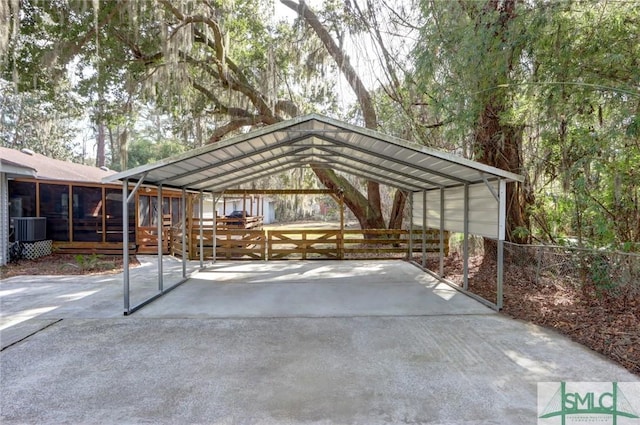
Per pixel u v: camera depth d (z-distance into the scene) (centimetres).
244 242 908
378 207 1173
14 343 359
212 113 1106
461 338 370
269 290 594
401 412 237
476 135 671
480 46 523
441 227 686
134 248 978
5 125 1672
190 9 884
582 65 450
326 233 921
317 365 308
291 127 434
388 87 916
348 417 232
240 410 241
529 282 586
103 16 818
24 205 938
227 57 1008
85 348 347
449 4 600
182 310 476
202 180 653
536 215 655
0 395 261
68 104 1060
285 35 1058
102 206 970
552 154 594
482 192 523
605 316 412
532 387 267
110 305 496
